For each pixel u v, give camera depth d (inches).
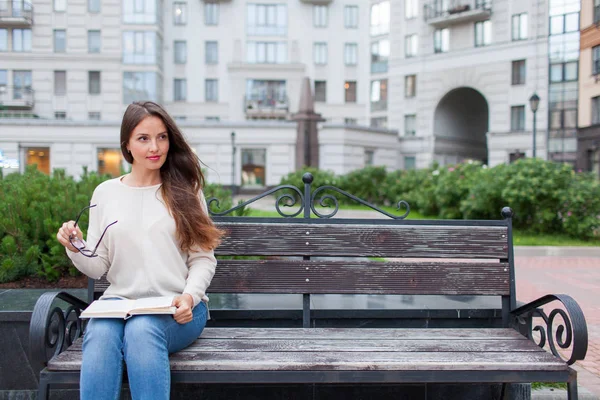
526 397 118.8
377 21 1552.7
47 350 112.9
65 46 1467.8
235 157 1202.6
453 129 1467.8
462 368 96.3
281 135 1196.5
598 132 1061.1
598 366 158.9
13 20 1423.5
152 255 99.4
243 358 97.1
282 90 1627.7
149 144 100.3
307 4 1621.6
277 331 115.7
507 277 124.1
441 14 1341.0
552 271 323.0
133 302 94.8
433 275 123.5
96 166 1140.5
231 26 1608.0
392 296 142.6
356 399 117.0
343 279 122.6
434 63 1373.0
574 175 462.0
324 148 1190.3
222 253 122.3
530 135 1212.5
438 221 124.7
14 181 221.5
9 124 1111.0
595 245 411.8
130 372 88.6
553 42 1173.7
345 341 109.0
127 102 1478.8
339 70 1640.0
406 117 1441.9
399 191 789.2
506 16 1245.1
